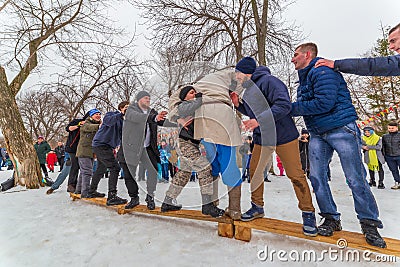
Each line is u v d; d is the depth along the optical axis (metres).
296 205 3.62
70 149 4.54
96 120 4.36
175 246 2.28
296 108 2.20
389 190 5.03
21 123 6.69
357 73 2.03
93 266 1.97
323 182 2.17
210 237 2.46
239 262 1.96
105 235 2.62
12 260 2.12
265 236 2.44
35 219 3.28
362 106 16.31
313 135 2.25
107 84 12.94
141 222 3.00
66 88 12.90
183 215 2.70
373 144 5.59
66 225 2.99
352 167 1.99
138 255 2.13
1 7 7.12
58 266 1.99
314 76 2.15
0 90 6.55
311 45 2.31
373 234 1.92
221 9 9.46
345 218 2.98
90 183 4.25
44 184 6.65
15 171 6.51
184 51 9.40
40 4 8.25
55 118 26.75
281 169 7.45
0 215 3.53
